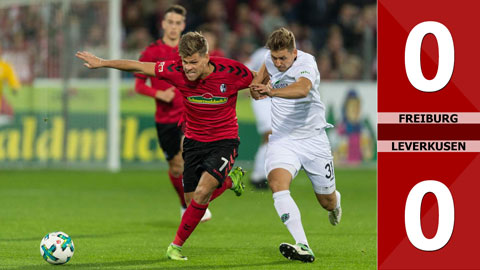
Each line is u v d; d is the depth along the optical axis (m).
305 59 23.97
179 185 33.59
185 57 22.41
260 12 74.44
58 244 22.50
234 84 24.00
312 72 23.42
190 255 24.78
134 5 72.69
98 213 36.38
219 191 26.14
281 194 23.61
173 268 22.30
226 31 69.81
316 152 24.94
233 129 24.80
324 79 68.50
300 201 42.72
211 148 24.61
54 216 34.94
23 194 44.25
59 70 59.03
